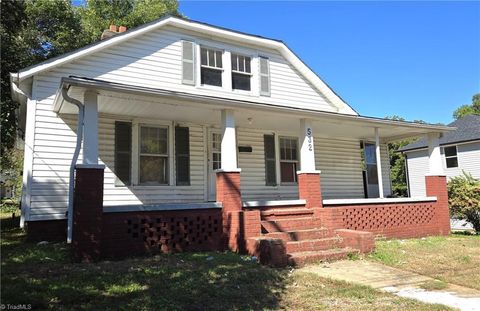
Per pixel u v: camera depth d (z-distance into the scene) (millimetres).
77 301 4723
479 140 24016
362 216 11305
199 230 8586
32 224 9305
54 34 22641
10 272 5906
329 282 6332
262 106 9695
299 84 14383
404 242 10820
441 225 12945
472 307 5129
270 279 6297
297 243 8305
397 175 37781
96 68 10727
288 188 13672
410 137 15680
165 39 11891
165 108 9695
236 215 8586
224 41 12922
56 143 9875
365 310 4969
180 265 6812
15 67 13781
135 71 11266
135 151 10750
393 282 6504
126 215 7660
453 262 8148
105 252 7324
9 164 23547
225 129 9383
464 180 16172
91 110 7590
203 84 12352
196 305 4926
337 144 15586
